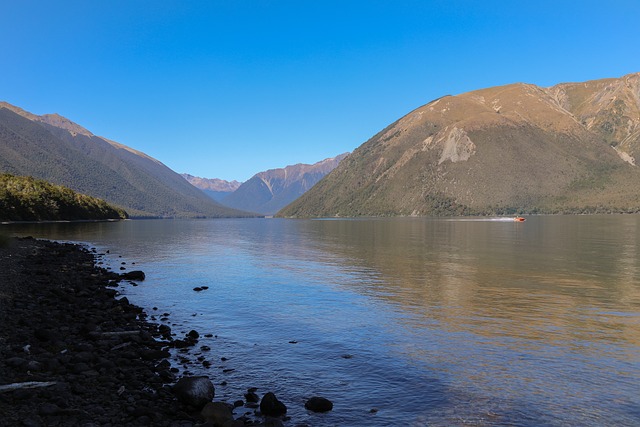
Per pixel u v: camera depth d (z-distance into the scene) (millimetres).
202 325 21078
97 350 15562
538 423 11383
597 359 16203
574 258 49750
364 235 102500
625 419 11609
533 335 19312
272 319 22266
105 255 54312
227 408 11273
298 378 14305
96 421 10297
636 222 159875
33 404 10875
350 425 11195
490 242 75375
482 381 14125
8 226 125750
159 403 11602
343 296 28406
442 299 27375
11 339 15906
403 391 13328
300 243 78250
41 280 29422
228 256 54438
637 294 28750
